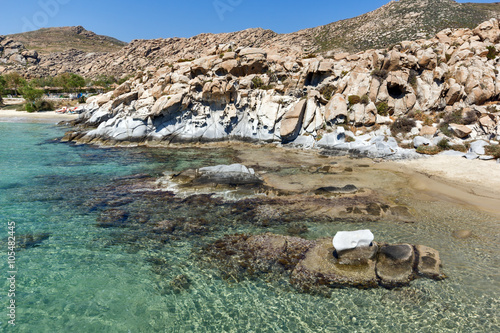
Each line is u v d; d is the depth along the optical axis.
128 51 182.75
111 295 9.21
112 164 24.27
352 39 113.94
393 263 10.13
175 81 36.53
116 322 8.14
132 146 32.50
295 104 31.02
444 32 34.59
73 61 185.88
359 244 10.52
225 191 17.75
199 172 20.09
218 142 33.16
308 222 13.99
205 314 8.51
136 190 18.03
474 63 28.52
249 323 8.17
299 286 9.52
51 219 14.19
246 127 33.62
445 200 16.41
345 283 9.53
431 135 25.59
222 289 9.53
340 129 27.98
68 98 89.12
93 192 17.69
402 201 16.31
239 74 36.34
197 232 13.12
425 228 13.27
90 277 10.03
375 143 26.31
